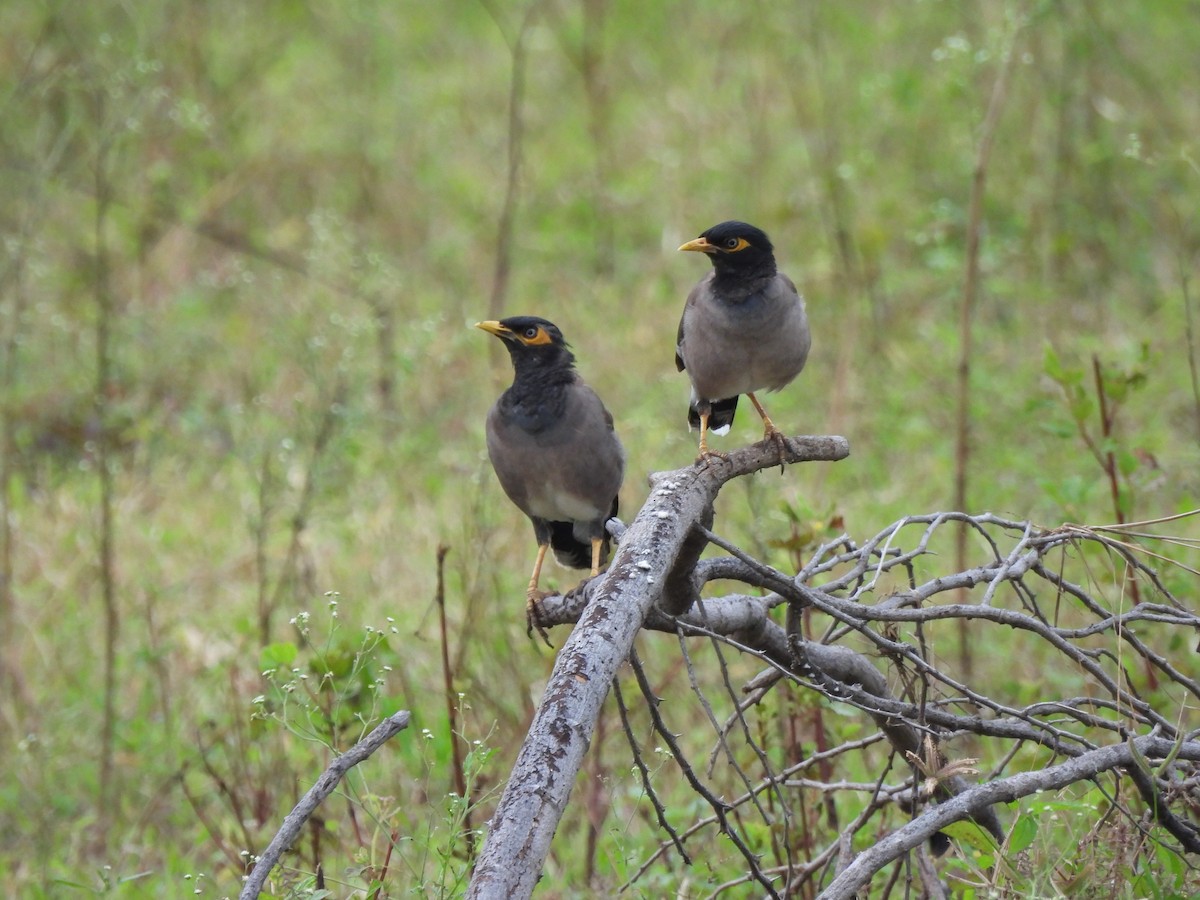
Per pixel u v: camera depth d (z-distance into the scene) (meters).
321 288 16.02
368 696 8.98
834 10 21.83
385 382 14.66
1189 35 19.78
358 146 19.80
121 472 13.81
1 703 10.75
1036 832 6.19
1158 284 16.25
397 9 24.11
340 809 9.36
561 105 21.59
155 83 17.25
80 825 9.71
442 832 8.77
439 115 20.98
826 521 8.86
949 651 10.70
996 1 19.20
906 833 5.72
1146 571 7.18
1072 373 9.60
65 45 17.64
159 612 12.00
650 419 13.56
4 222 16.20
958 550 10.88
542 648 10.81
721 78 21.77
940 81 18.42
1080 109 18.02
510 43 23.11
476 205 18.97
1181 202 17.00
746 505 12.50
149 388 15.12
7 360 13.40
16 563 12.66
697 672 10.76
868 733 9.89
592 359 15.69
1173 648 8.53
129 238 17.34
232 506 13.41
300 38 22.59
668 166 19.31
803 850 8.29
